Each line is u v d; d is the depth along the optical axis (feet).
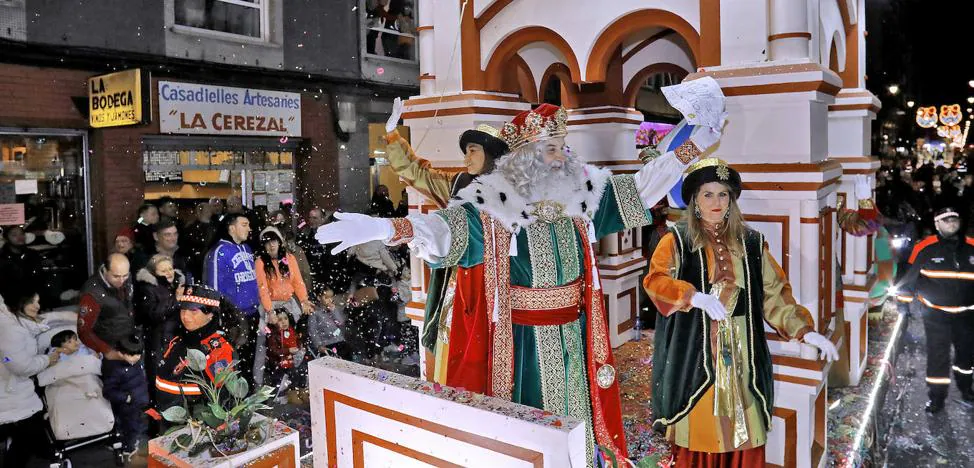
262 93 30.60
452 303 8.89
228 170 30.07
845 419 14.29
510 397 8.13
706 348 10.09
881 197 29.96
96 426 14.74
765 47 10.89
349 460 6.82
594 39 12.94
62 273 24.61
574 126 18.43
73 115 24.68
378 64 35.91
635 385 15.56
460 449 5.86
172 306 15.06
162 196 27.61
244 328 15.87
